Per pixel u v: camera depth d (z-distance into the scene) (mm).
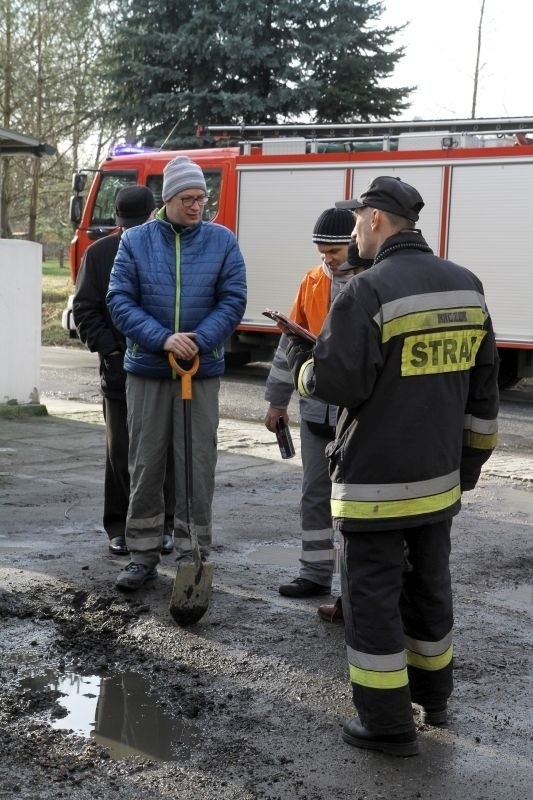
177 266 4805
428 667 3602
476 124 14273
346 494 3414
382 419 3346
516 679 4098
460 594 5164
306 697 3854
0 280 10039
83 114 25281
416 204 3479
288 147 15219
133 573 4938
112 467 5480
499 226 13688
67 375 14969
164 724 3605
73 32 24391
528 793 3191
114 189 16250
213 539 6027
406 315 3312
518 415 12453
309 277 4820
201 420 4852
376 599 3404
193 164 4820
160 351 4691
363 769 3318
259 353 16078
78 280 5371
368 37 25109
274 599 4945
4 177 25297
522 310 13594
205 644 4340
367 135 15914
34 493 7004
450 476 3480
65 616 4621
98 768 3271
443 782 3246
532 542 6223
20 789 3123
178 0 24562
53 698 3791
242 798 3105
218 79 24969
